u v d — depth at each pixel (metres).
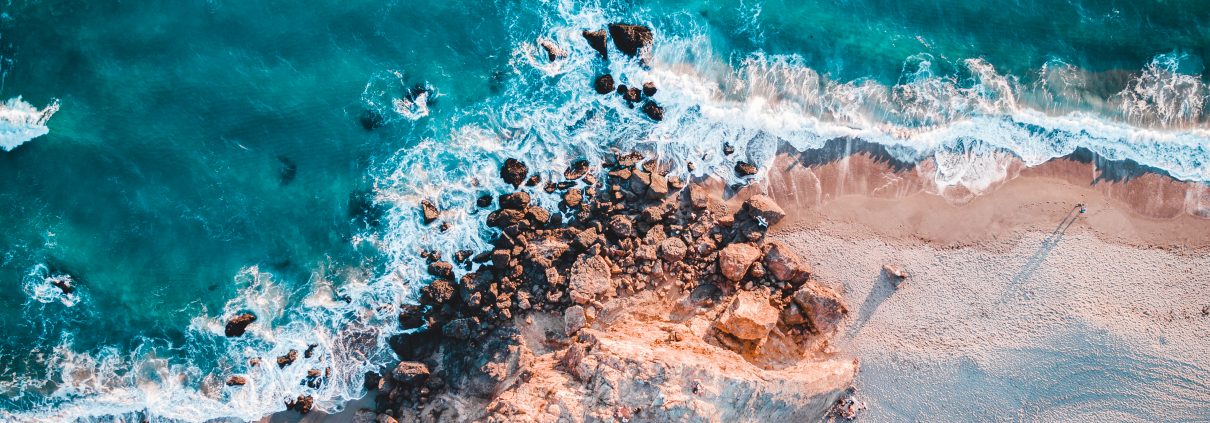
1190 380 29.47
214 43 32.22
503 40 33.94
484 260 31.69
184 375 30.59
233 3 32.62
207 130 31.62
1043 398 29.84
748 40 34.25
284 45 32.66
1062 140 33.00
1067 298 30.61
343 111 32.53
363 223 31.92
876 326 30.78
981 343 30.36
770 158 32.84
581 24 34.16
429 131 32.84
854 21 34.44
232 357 30.83
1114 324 30.06
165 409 30.34
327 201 31.95
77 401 30.12
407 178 32.34
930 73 34.03
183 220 31.17
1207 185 32.19
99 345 30.53
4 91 30.80
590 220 31.84
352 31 33.16
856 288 31.14
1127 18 34.09
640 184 31.83
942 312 30.80
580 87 33.66
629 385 26.45
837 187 32.47
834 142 33.03
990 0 34.66
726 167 32.81
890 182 32.44
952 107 33.53
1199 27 34.00
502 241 31.20
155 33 31.97
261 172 31.77
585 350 28.36
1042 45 34.12
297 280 31.50
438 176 32.44
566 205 32.03
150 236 30.97
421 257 31.61
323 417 30.38
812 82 33.94
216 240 31.33
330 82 32.66
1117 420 29.58
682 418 25.97
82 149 30.81
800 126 33.19
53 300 30.47
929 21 34.44
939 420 29.94
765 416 27.73
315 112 32.38
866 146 32.97
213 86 31.92
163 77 31.70
